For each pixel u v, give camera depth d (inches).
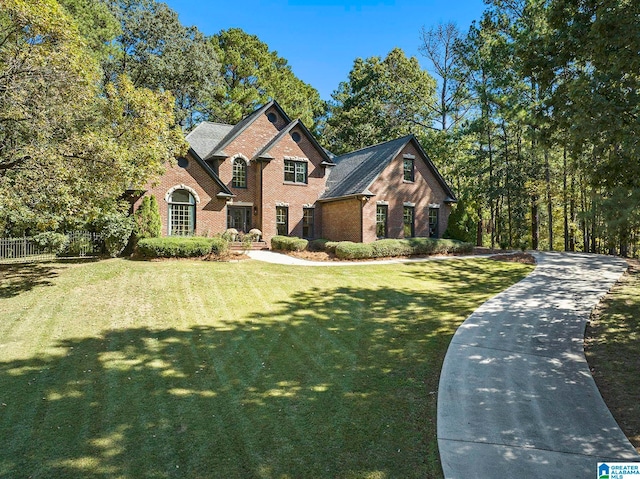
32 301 475.8
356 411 227.3
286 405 235.3
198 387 260.7
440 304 475.5
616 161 293.7
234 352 323.3
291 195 1053.8
